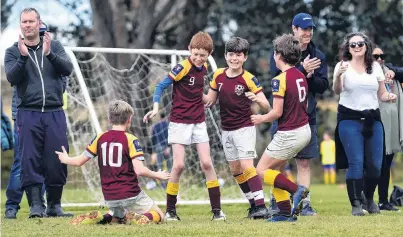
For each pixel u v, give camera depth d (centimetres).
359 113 2730
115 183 2334
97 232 2083
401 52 6662
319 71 2853
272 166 2400
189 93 2583
